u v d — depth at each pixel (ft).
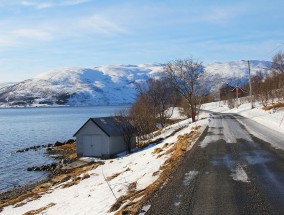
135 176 59.93
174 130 148.25
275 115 151.43
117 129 136.26
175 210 34.27
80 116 516.32
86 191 63.67
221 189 40.45
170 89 247.70
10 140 233.35
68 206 54.70
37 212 56.65
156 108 230.68
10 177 116.26
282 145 71.20
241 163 54.34
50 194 72.79
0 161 149.18
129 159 99.25
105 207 44.14
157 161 68.23
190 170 51.01
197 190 40.52
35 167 130.31
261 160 56.24
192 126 136.67
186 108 231.50
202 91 260.42
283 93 206.28
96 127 131.85
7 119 497.05
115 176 71.77
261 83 294.46
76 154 139.85
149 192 41.55
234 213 32.35
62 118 483.92
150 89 250.37
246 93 388.98
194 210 33.81
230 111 245.86
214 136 91.30
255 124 124.36
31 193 78.38
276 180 43.37
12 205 70.28
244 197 37.04
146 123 152.46
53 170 122.52
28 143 215.51
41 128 327.47
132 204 39.24
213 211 33.19
